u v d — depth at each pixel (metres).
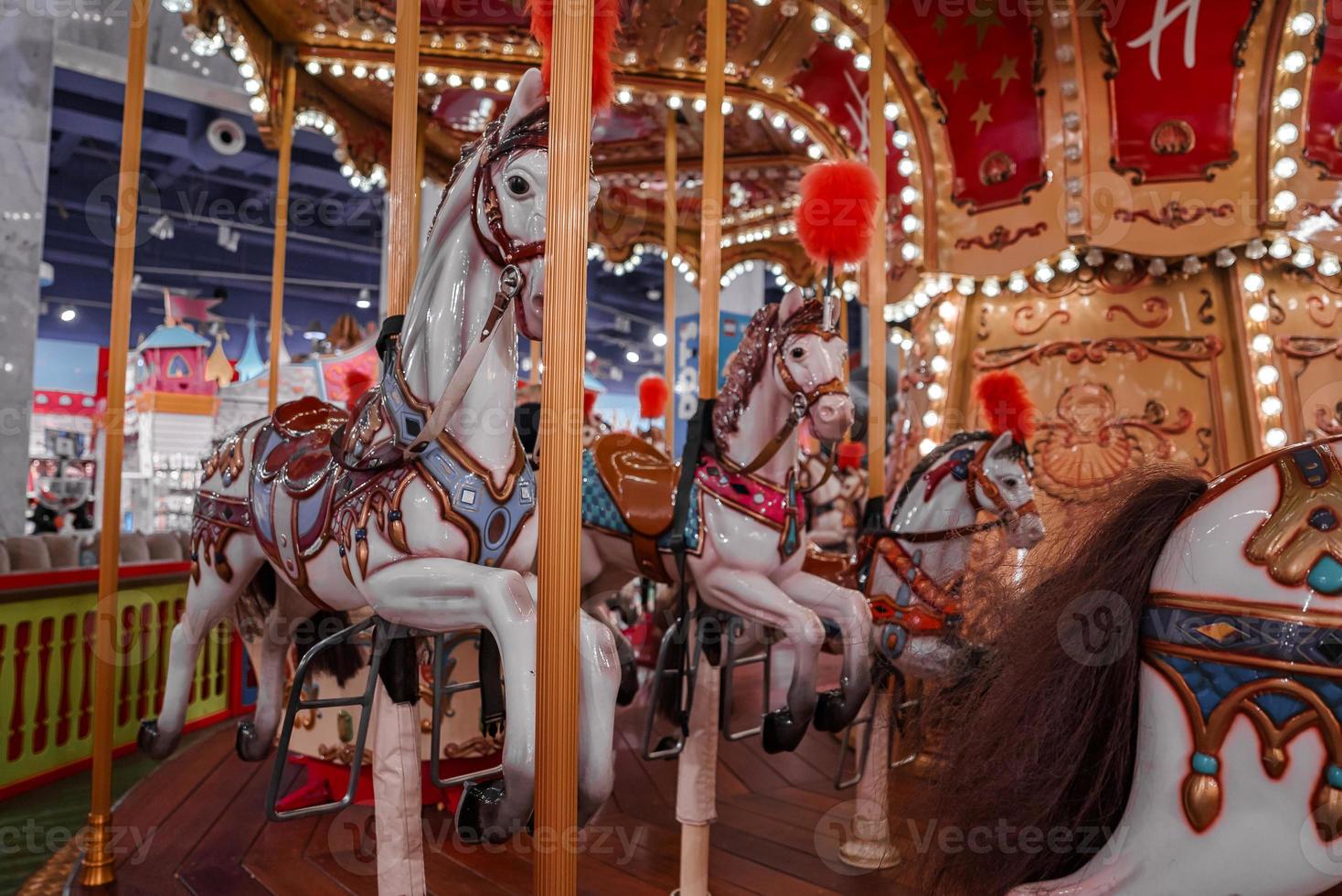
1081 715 1.09
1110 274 4.13
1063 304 4.20
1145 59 3.82
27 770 3.83
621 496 2.84
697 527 2.67
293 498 2.26
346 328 8.80
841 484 8.36
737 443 2.76
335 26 4.46
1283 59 3.67
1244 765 0.95
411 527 1.86
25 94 7.07
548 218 1.45
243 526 2.62
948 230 4.44
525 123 1.81
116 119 10.80
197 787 3.68
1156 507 1.13
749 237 7.76
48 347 13.34
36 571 3.94
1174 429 3.98
